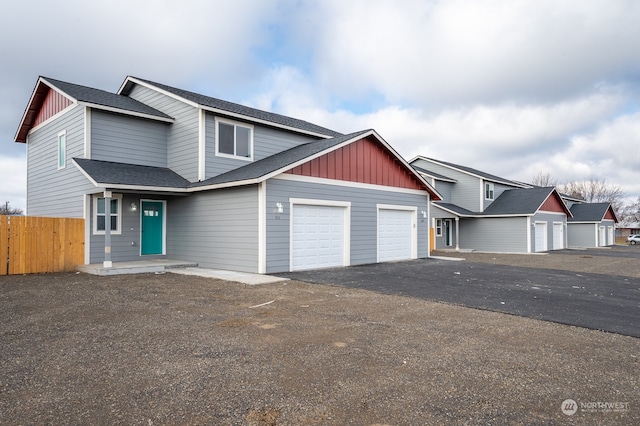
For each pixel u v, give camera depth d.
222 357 4.33
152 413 3.03
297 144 16.69
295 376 3.80
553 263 16.94
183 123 14.03
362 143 14.83
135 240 13.52
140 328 5.53
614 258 20.27
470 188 29.02
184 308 6.86
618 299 8.27
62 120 14.20
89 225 12.58
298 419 2.96
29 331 5.36
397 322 6.06
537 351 4.72
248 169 12.98
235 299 7.73
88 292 8.39
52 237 11.88
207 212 12.92
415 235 17.33
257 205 11.34
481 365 4.19
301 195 12.40
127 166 13.29
